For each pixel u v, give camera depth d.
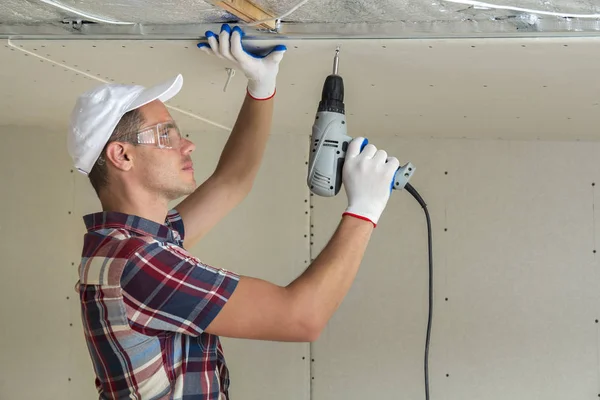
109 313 1.02
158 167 1.12
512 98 1.47
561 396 2.05
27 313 2.26
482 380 2.09
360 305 2.16
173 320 1.01
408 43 1.10
